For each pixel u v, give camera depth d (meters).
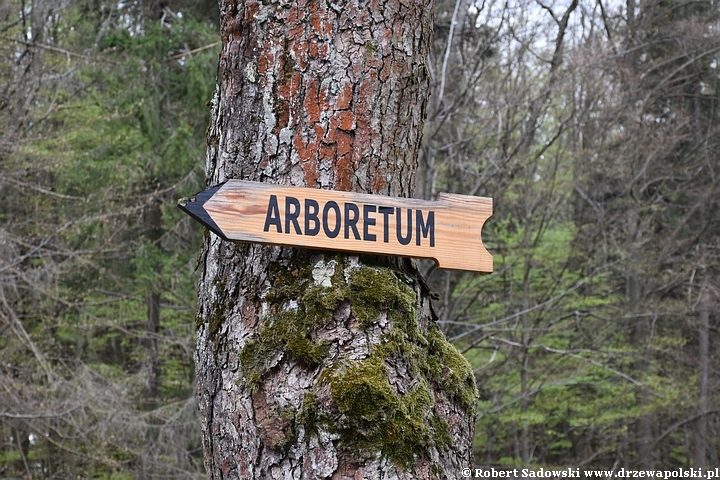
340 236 1.49
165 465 7.58
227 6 1.63
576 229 8.84
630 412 9.38
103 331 10.09
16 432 8.07
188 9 8.20
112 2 8.19
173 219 8.71
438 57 7.31
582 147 8.85
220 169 1.58
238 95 1.57
